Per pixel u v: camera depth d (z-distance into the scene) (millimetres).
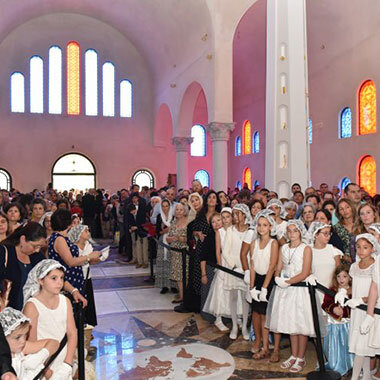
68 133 23812
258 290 5074
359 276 4309
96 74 24250
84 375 3902
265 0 16562
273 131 9477
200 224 6801
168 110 23828
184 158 19828
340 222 5625
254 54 21156
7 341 2629
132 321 6551
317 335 4562
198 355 5234
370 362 4707
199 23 15789
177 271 7371
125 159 24656
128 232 11375
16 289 4051
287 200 8055
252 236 5281
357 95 16391
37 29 23234
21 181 23094
